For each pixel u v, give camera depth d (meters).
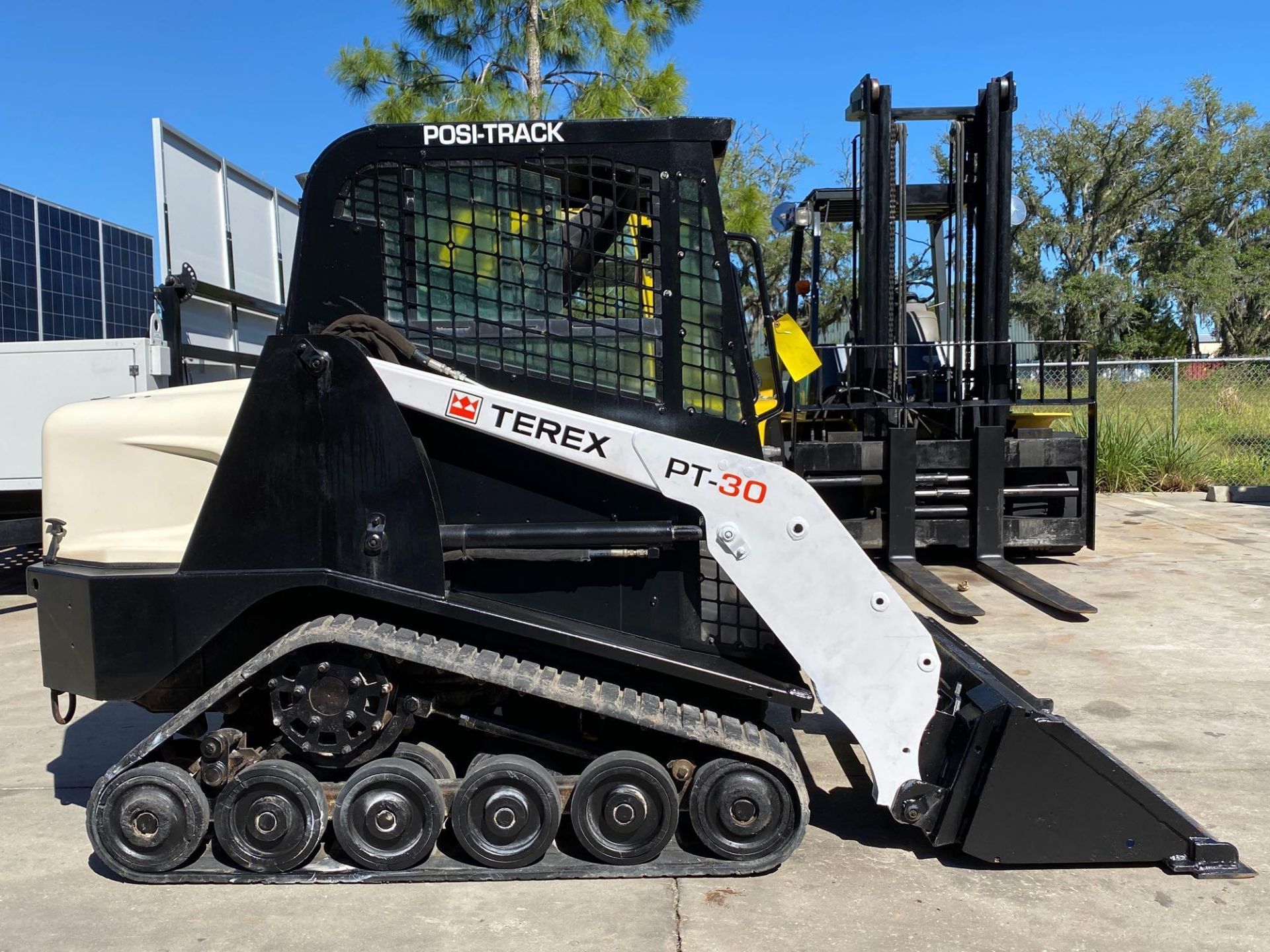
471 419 3.25
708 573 3.54
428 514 3.24
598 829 3.30
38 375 6.87
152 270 25.41
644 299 3.44
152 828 3.29
